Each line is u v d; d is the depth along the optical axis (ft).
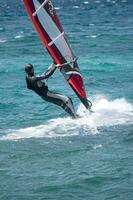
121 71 369.71
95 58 427.33
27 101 280.92
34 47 506.07
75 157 191.21
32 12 230.48
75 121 232.12
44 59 433.07
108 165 183.62
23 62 418.31
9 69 386.32
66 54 234.38
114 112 245.04
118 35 589.32
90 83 325.83
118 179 173.37
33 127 227.61
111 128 220.64
